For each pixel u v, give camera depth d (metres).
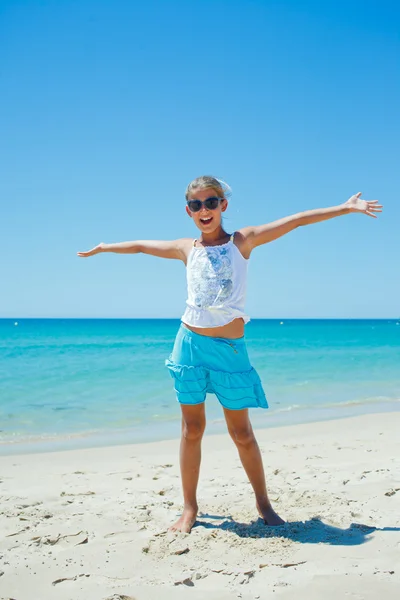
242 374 3.50
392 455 6.16
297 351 25.23
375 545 3.17
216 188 3.60
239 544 3.22
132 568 2.96
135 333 53.78
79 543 3.36
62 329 70.38
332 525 3.56
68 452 6.65
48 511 4.05
